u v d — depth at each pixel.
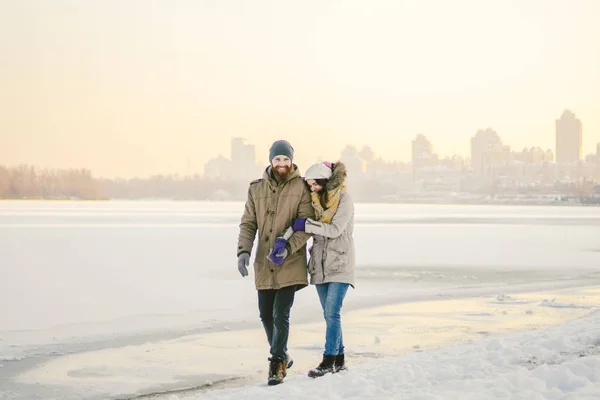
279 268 6.67
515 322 10.86
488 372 6.19
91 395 6.89
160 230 38.28
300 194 6.82
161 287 15.15
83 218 55.00
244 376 7.55
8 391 7.02
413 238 34.09
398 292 14.66
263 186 6.89
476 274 18.47
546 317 11.33
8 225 42.72
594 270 19.61
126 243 28.48
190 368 7.91
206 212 77.06
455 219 62.78
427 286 15.79
